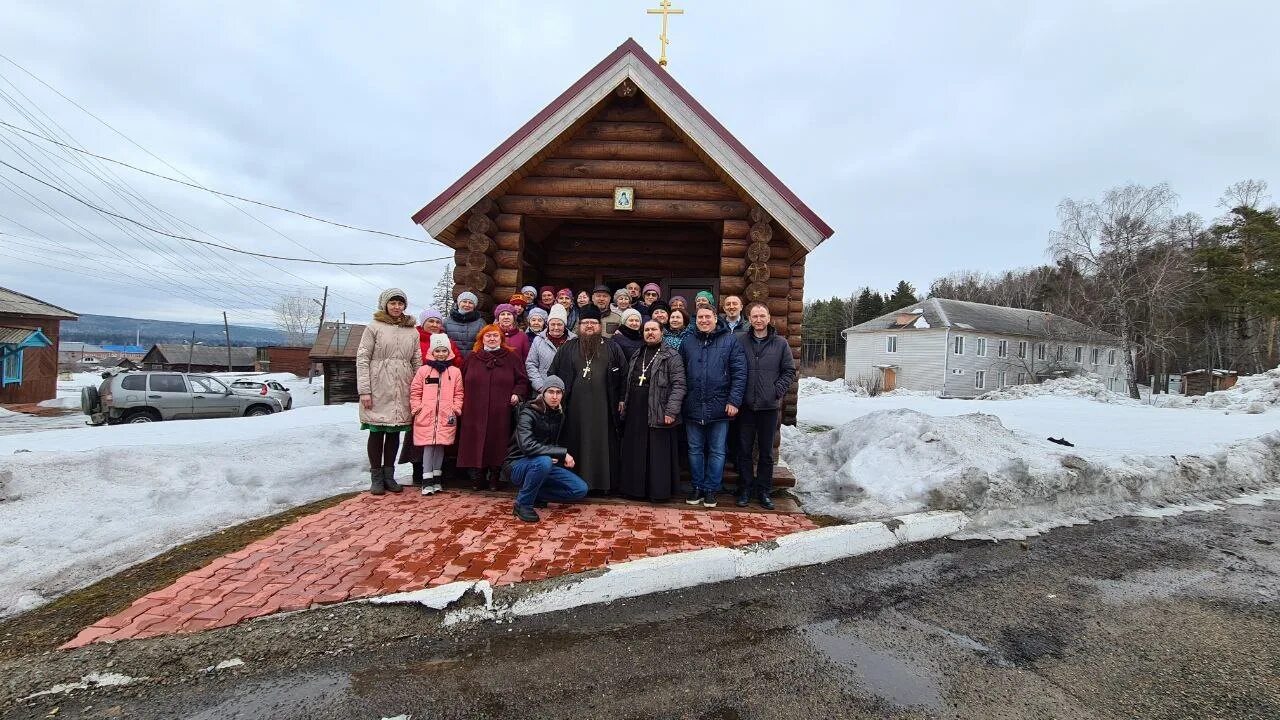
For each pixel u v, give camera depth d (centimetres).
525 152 585
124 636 273
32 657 256
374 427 510
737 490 550
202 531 420
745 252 599
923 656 275
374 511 469
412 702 234
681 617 313
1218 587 361
